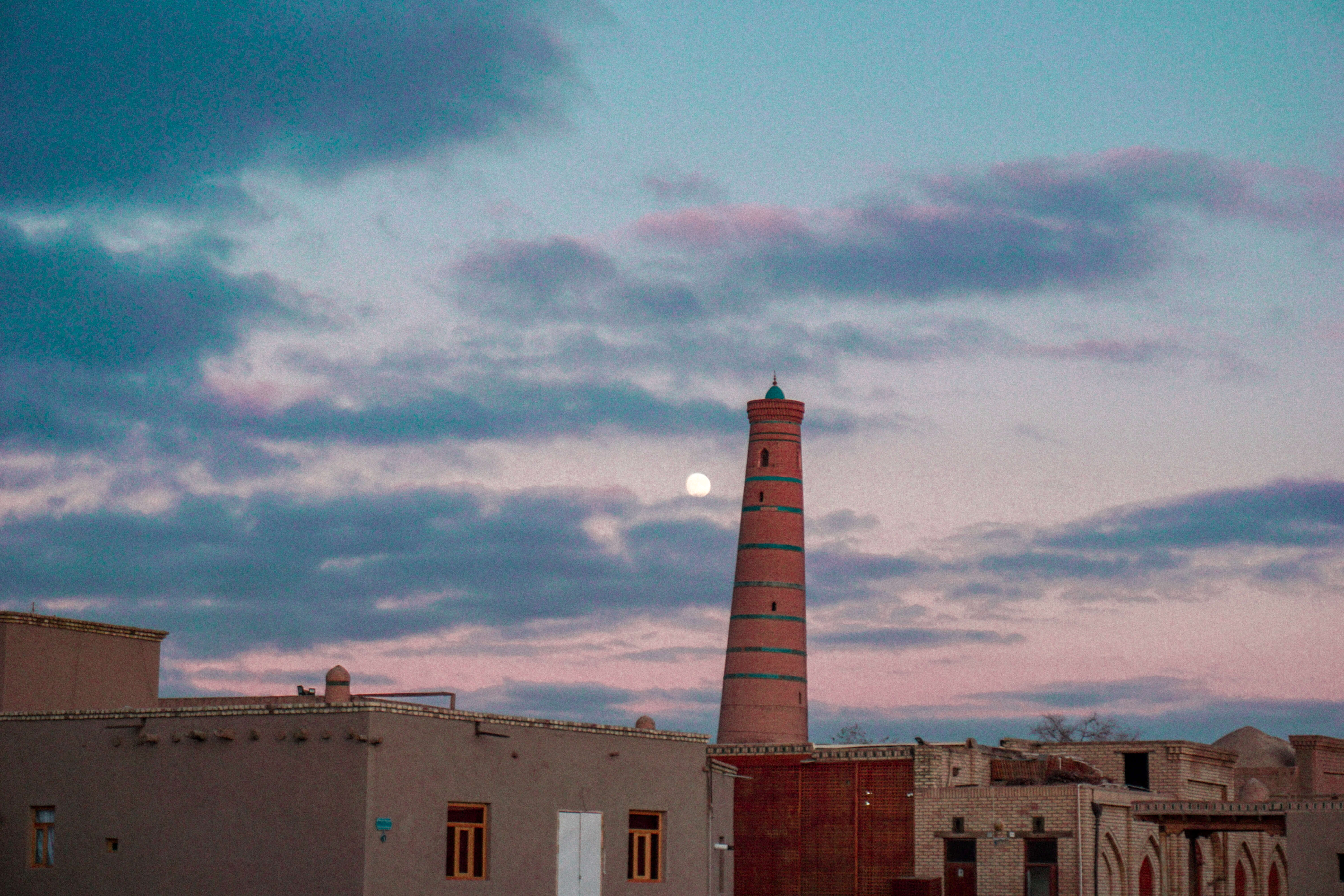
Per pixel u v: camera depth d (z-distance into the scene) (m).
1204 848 61.19
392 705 33.16
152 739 34.88
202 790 34.22
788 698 96.25
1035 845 54.59
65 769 35.97
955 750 58.78
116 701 41.59
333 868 32.41
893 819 58.31
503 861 35.44
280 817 33.22
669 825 40.16
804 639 97.94
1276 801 51.69
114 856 34.97
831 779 59.97
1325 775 73.12
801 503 99.50
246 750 33.91
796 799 60.47
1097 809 53.53
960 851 56.31
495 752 35.56
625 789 38.97
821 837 59.69
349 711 32.91
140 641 42.50
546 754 36.91
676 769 40.62
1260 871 66.25
